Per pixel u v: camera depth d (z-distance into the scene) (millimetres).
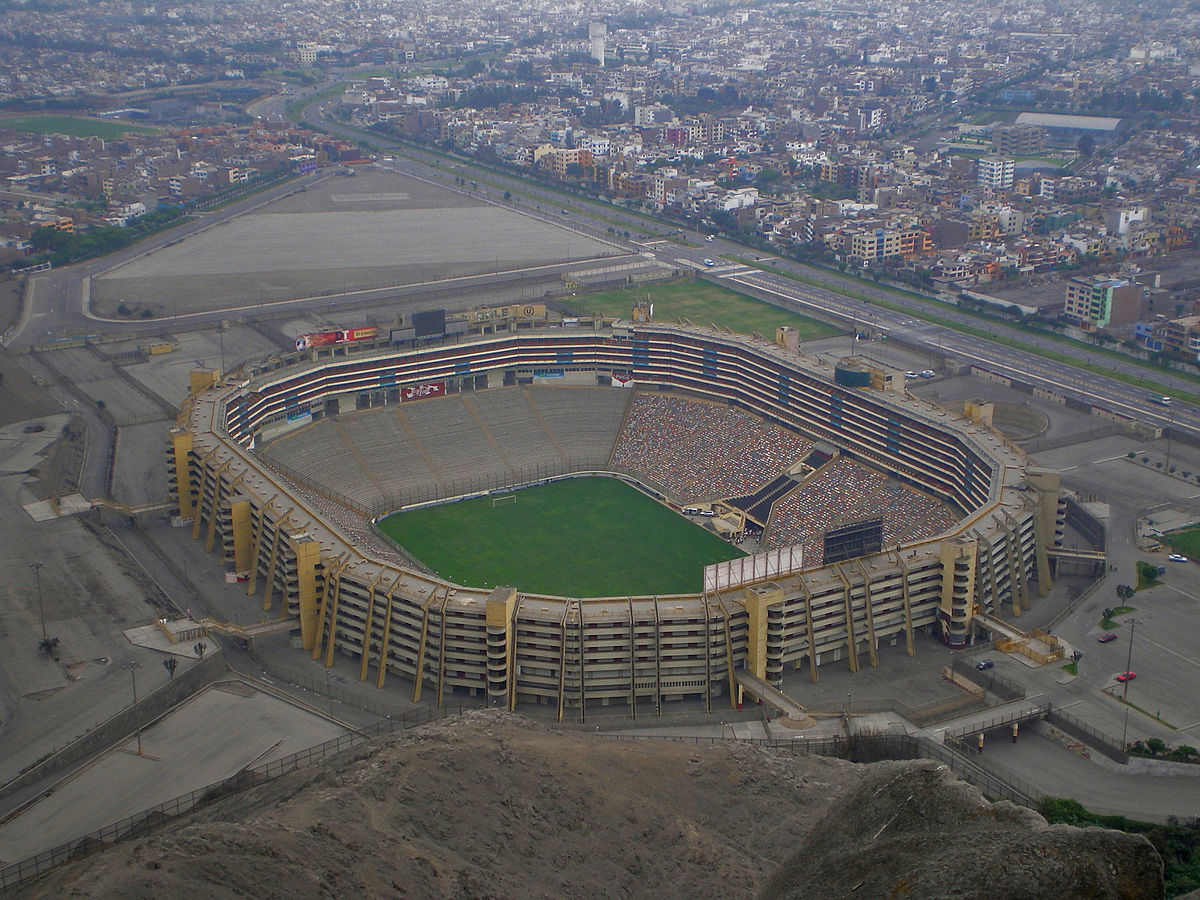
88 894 196125
